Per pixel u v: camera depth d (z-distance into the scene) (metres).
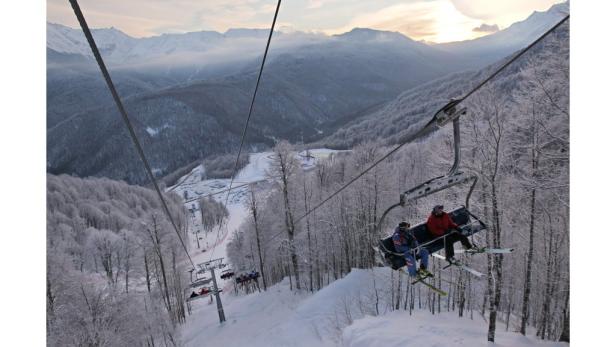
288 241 40.03
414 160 58.31
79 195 122.81
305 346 24.86
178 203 138.50
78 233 84.19
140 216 118.50
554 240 24.42
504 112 20.42
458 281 25.41
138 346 29.23
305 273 44.62
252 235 50.88
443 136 27.25
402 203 8.32
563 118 19.22
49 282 27.02
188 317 48.00
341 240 41.88
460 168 22.23
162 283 46.78
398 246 9.66
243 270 59.09
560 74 19.00
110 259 47.56
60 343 23.94
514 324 25.58
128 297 30.88
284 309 34.81
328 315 27.89
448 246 9.84
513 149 23.16
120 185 142.88
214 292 37.72
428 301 27.95
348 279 31.67
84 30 4.67
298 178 41.19
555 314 25.39
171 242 46.59
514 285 28.34
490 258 20.02
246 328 33.22
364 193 36.34
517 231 25.86
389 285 30.00
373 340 19.22
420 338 18.86
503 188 22.17
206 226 126.31
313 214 41.69
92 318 25.94
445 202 23.70
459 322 23.30
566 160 19.03
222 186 182.50
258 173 185.25
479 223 10.05
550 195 23.56
